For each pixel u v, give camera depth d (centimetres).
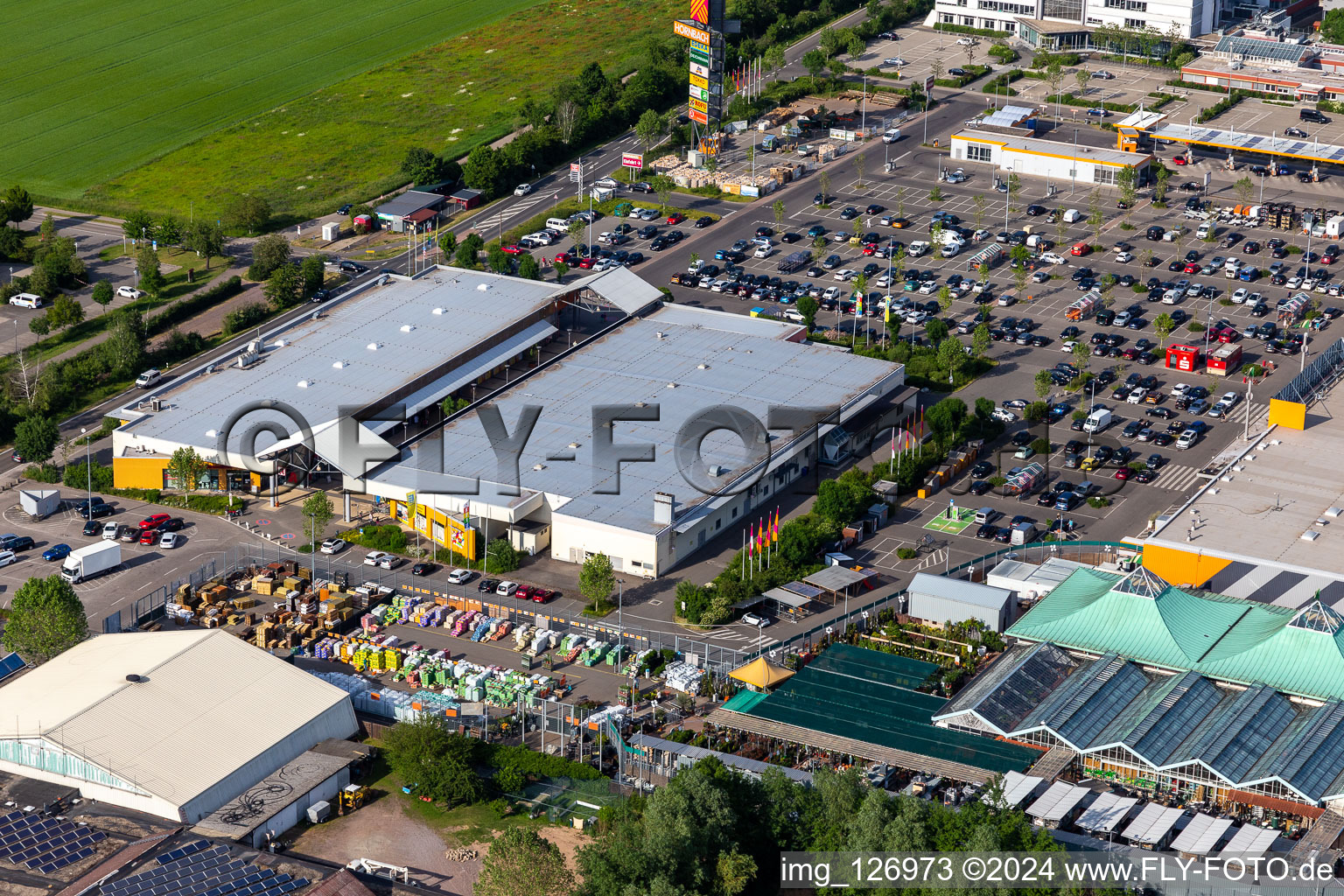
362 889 19325
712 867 19588
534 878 18862
